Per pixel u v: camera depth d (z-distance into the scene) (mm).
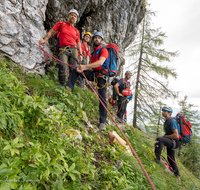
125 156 2500
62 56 3385
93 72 3154
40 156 1167
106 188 1585
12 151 1046
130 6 8609
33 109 1672
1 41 2766
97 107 4020
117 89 5250
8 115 1333
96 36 3002
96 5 6703
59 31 3562
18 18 3143
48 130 1693
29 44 3352
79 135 2170
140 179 2188
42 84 2664
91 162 1937
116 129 4008
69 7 5191
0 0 2811
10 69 2727
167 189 2586
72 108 2754
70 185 1337
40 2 3744
